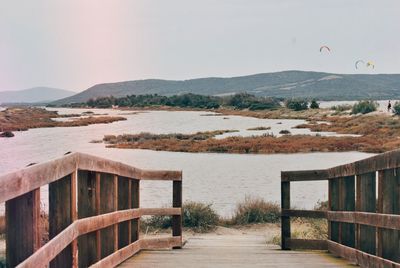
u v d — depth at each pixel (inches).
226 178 1167.0
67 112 7106.3
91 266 231.0
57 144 2322.8
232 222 640.4
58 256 197.5
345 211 296.8
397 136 2321.6
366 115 3575.3
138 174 345.7
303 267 275.9
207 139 2498.8
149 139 2588.6
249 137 2461.9
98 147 2176.4
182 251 350.3
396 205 219.3
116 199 282.0
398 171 216.7
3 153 1846.7
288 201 362.9
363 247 269.6
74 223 204.1
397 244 219.6
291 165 1433.3
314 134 2674.7
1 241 484.7
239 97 7490.2
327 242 344.5
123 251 297.6
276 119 4554.6
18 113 5782.5
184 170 1344.7
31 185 148.5
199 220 601.3
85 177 231.0
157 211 367.9
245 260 303.3
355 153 1793.8
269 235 518.3
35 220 155.3
